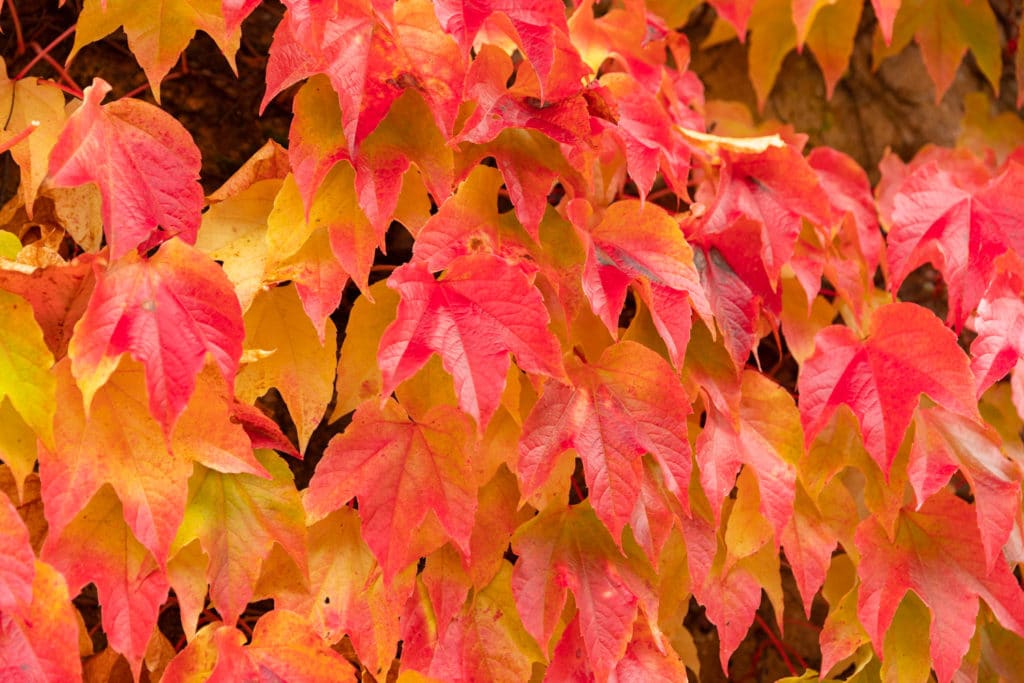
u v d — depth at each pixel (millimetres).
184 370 1732
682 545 1926
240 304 1796
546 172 1824
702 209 1928
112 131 1772
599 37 1952
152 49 1834
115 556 1778
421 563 1903
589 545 1880
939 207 1946
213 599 1790
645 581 1879
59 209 1869
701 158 1971
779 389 1926
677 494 1827
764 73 2145
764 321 2012
